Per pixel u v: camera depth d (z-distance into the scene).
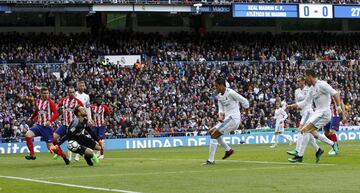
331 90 30.41
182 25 93.81
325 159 33.69
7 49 80.81
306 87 38.44
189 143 69.81
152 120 72.81
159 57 85.31
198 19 94.06
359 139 75.25
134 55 83.62
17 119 69.00
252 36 93.12
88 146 32.59
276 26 97.81
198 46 89.50
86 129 32.56
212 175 24.95
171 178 23.98
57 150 33.31
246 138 70.88
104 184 22.16
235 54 89.62
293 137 71.62
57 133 35.41
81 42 85.06
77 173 27.47
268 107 78.31
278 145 62.75
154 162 34.69
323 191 19.22
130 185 21.69
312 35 96.19
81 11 81.88
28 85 74.31
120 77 78.31
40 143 62.75
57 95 73.88
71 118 35.31
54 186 21.92
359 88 84.75
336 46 95.38
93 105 41.28
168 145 68.75
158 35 89.06
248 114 75.00
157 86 78.06
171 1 85.06
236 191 19.59
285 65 87.19
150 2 84.38
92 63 80.00
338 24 100.56
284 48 92.81
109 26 90.00
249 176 24.17
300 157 31.25
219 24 95.62
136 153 51.47
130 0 83.50
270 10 88.62
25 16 87.25
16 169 31.47
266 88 81.81
